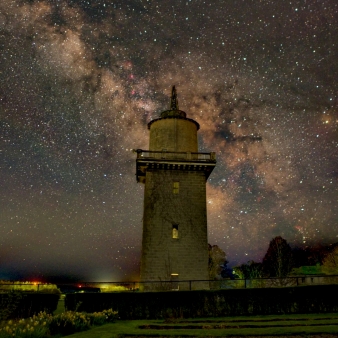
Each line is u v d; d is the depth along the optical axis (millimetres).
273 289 20531
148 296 20500
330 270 54500
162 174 33031
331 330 13219
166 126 35625
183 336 12805
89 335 12891
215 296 20438
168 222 31297
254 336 12609
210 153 33781
